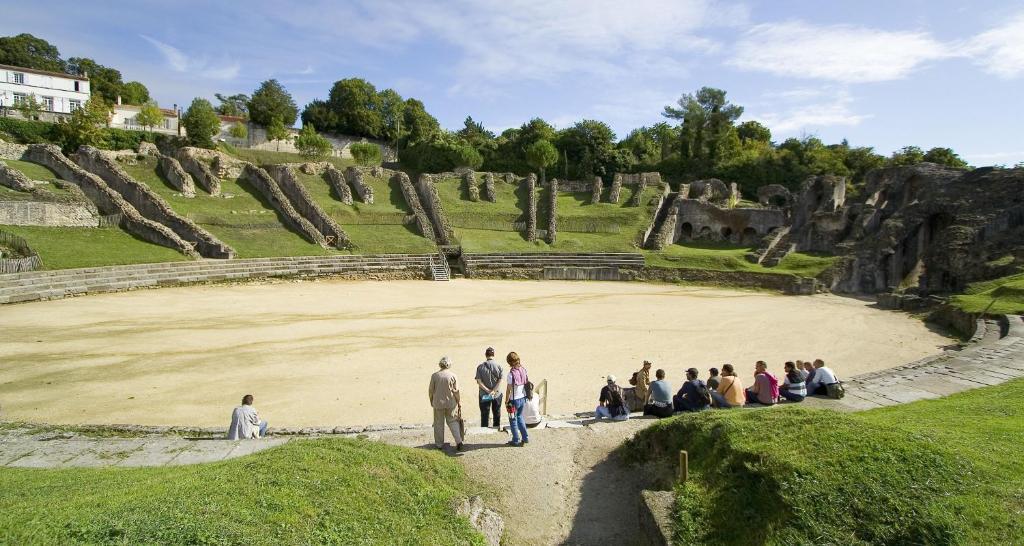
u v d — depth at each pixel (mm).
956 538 7617
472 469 12258
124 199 51781
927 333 32062
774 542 8031
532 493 11539
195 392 20500
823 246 57156
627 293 46562
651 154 99125
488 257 56625
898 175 58656
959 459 9289
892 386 18328
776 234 59031
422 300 40781
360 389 21094
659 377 16062
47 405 18906
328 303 38219
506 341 28875
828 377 17312
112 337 27344
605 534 10320
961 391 17312
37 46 97312
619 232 64500
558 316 35844
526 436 13664
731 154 90875
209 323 30969
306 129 91688
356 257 52719
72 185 50031
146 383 21312
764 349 28016
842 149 90125
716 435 10984
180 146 75438
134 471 11352
